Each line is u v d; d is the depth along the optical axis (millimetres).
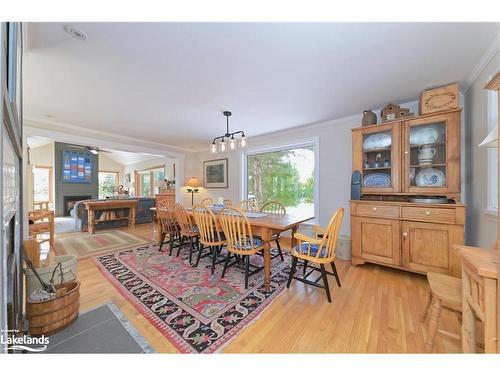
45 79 2068
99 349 1307
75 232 4828
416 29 1417
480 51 1669
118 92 2359
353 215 2709
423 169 2463
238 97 2502
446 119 2201
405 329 1504
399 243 2365
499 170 818
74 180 8531
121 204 5309
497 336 845
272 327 1528
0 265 559
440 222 2127
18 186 1328
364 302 1857
